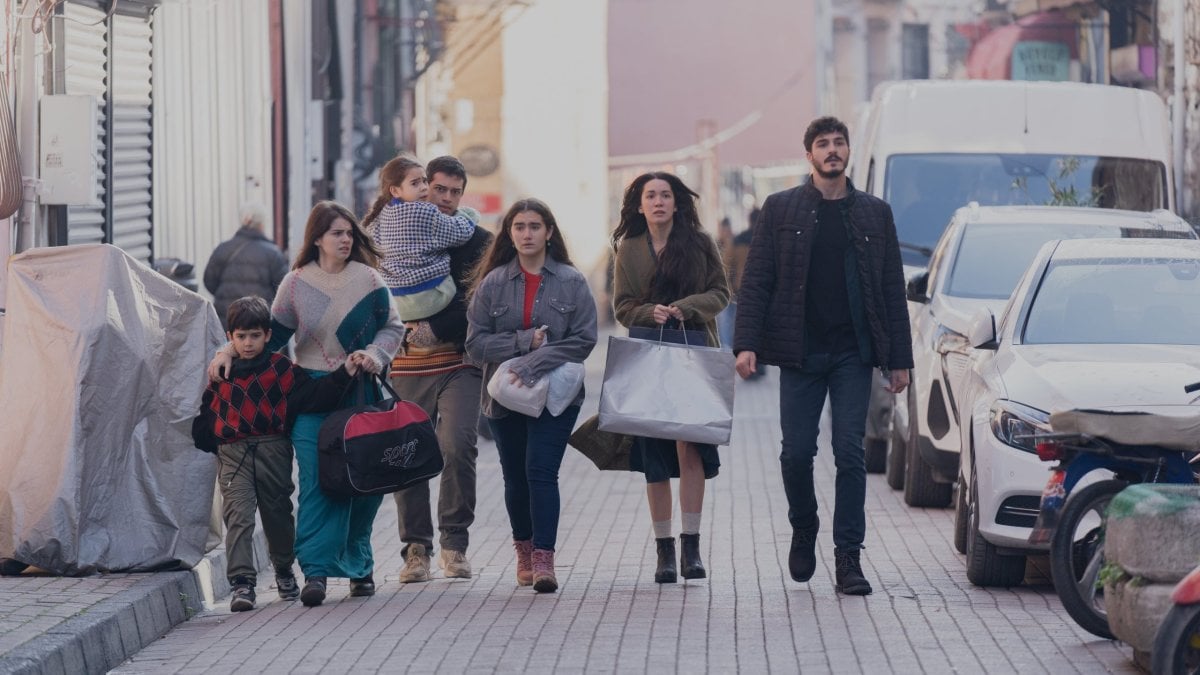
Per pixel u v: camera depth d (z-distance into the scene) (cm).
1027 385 1634
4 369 1655
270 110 3509
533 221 1658
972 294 2223
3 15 1998
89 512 1641
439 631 1502
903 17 7825
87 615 1432
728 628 1484
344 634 1504
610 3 9088
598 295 8181
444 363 1777
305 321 1650
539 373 1638
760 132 9069
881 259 1625
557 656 1390
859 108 3350
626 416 1633
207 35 3123
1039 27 4828
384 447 1609
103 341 1647
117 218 2556
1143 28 4156
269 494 1667
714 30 9044
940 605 1581
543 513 1666
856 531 1636
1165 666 1154
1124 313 1761
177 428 1691
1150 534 1266
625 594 1658
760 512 2281
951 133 2783
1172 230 2194
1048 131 2778
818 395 1642
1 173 1969
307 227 1662
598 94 8212
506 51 7969
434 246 1755
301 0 3822
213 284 2831
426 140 6481
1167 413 1538
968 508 1744
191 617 1631
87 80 2402
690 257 1680
